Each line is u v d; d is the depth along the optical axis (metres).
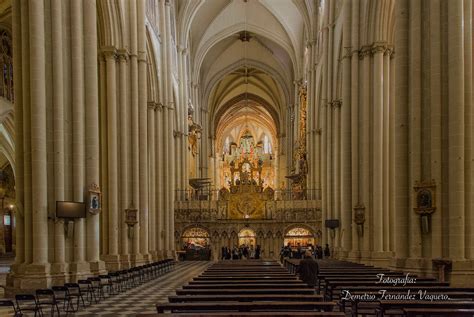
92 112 17.09
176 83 39.81
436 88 14.95
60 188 15.22
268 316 6.57
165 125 32.69
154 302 13.70
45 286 14.10
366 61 23.44
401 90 15.93
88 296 15.05
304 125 44.41
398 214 15.80
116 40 22.55
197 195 47.16
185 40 41.91
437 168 14.78
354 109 23.69
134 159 23.39
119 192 22.36
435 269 14.38
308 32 41.56
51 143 15.24
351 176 24.22
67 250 15.55
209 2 46.53
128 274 19.44
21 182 14.94
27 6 14.98
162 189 32.25
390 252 22.03
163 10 32.88
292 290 9.84
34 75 14.72
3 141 37.53
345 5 24.64
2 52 26.78
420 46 15.49
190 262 33.72
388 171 22.66
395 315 9.59
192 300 8.68
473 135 14.49
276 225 38.75
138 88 24.56
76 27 16.19
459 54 14.51
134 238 22.69
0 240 44.16
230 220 39.16
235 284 11.29
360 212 22.69
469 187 14.35
